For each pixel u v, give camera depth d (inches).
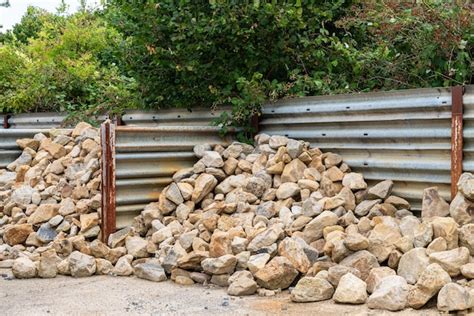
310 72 297.3
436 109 213.5
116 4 310.7
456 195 195.3
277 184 239.0
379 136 231.1
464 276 164.6
